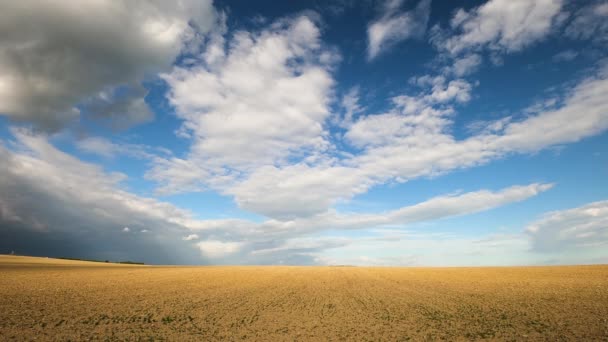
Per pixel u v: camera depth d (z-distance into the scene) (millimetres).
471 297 37938
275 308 30844
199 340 19406
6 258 104750
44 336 18188
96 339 18375
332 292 43781
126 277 56750
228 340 19641
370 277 69750
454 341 19906
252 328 22797
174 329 21578
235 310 29188
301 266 125125
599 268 73938
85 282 45375
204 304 31625
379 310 30297
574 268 78125
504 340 19812
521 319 25234
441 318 26484
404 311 29703
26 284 38938
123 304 29359
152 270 79812
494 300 35156
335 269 104188
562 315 25969
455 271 86312
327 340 20156
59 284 41156
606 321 23359
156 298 34062
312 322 25078
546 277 60125
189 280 55344
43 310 24547
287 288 47906
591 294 36656
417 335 21344
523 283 51281
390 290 46062
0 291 32250
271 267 114438
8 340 17172
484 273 75812
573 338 19484
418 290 45781
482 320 25406
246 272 80562
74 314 24016
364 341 20000
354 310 30266
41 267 72750
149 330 20984
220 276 66312
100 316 23938
